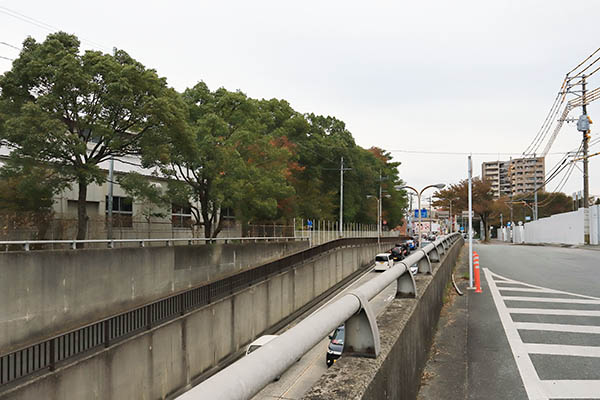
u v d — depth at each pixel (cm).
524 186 12450
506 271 1962
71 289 1552
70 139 1602
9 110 1595
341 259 4169
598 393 543
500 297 1251
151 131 1900
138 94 1828
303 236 4278
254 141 2839
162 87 1995
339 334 1516
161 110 1812
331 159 5028
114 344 1294
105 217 2192
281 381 1348
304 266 3170
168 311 1596
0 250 1570
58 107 1656
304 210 4669
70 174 1667
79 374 1145
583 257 2816
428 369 602
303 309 3033
